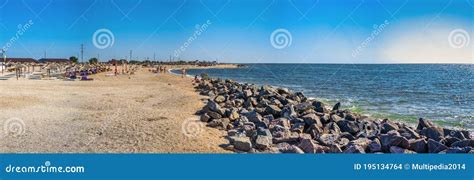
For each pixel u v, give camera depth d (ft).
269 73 315.78
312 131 45.01
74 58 286.05
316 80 201.46
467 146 37.35
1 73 181.16
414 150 36.52
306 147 36.09
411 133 43.50
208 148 35.22
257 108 62.85
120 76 182.50
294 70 391.86
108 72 223.71
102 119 49.16
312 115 49.57
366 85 157.48
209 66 522.06
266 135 39.34
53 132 41.32
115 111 57.06
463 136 43.09
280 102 73.56
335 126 47.19
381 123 51.57
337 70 375.04
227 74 301.02
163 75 200.44
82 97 79.05
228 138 40.04
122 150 34.04
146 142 36.70
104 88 107.76
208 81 140.46
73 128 43.34
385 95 111.55
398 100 97.81
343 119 50.62
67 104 66.18
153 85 125.39
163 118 50.16
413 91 126.00
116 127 43.50
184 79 167.02
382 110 78.18
